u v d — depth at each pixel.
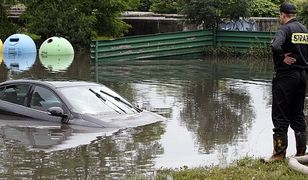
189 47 27.45
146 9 41.91
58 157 8.09
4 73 18.91
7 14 31.03
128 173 7.33
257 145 9.16
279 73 7.19
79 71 20.17
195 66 22.80
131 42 25.27
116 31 30.81
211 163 7.80
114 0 29.72
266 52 26.88
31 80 11.02
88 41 28.84
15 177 7.12
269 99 14.38
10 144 8.82
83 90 10.85
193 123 10.95
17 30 30.84
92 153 8.32
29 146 8.70
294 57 7.14
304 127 7.54
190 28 30.25
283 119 7.29
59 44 25.75
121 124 10.02
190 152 8.56
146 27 32.06
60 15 28.62
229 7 28.11
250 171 6.98
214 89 16.16
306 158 7.32
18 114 10.61
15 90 10.99
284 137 7.34
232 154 8.48
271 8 36.03
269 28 31.31
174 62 24.41
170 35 26.67
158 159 8.06
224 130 10.38
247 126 10.80
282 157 7.39
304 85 7.30
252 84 17.34
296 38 7.12
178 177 6.84
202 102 13.77
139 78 18.50
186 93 15.27
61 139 9.12
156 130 9.96
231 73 20.36
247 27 30.27
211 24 28.19
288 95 7.18
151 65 22.95
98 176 7.20
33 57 24.78
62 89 10.62
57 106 10.35
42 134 9.45
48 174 7.27
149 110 12.37
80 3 29.17
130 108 11.03
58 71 19.92
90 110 10.30
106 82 17.28
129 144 8.90
